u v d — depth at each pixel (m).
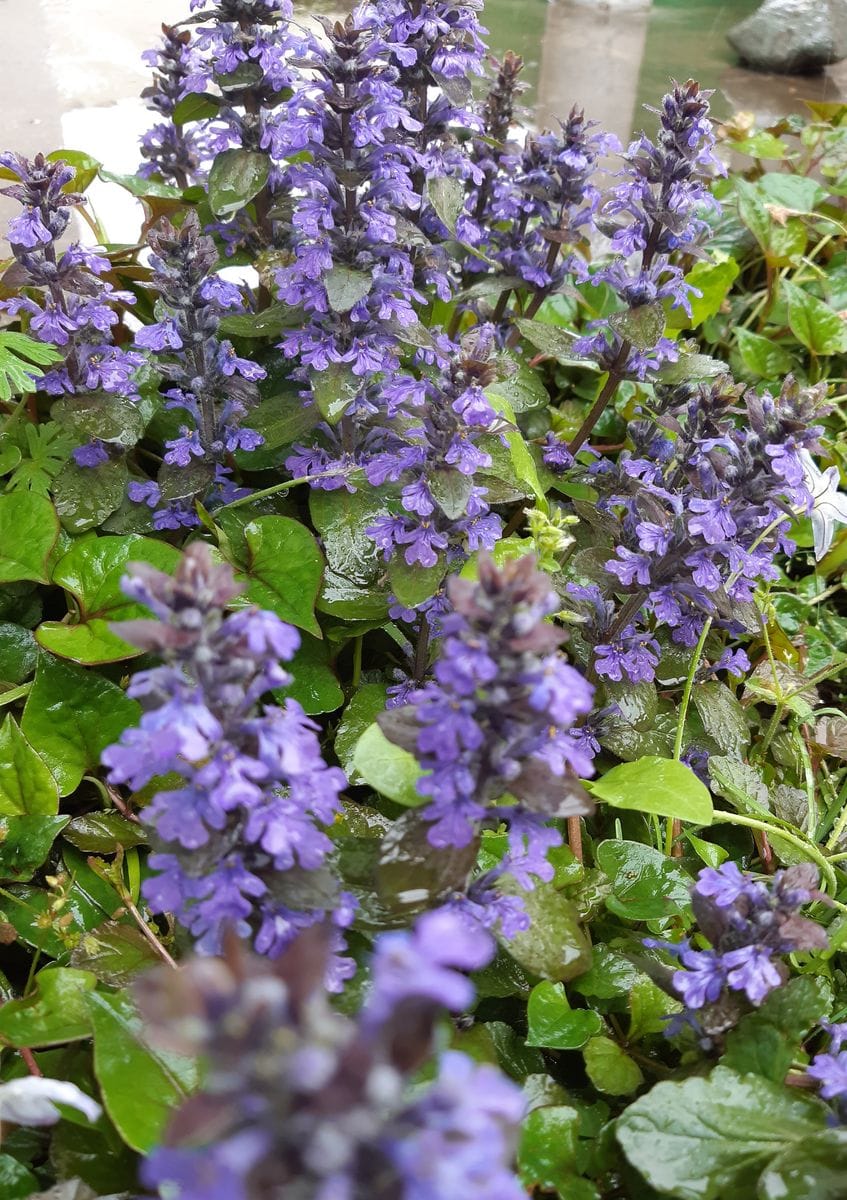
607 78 0.96
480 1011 0.38
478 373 0.38
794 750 0.47
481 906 0.33
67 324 0.43
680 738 0.43
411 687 0.44
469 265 0.55
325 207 0.42
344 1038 0.18
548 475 0.50
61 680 0.41
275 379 0.50
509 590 0.28
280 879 0.30
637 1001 0.36
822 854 0.43
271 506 0.47
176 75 0.55
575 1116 0.33
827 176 0.78
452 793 0.30
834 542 0.55
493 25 1.05
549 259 0.53
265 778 0.30
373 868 0.34
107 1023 0.32
